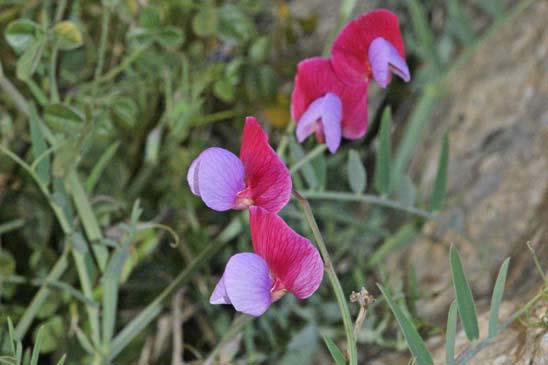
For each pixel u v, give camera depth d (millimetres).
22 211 372
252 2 407
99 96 359
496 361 303
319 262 264
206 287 380
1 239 381
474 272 372
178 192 390
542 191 380
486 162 401
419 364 268
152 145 373
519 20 442
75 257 331
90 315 331
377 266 394
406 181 351
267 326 361
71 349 353
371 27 298
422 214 345
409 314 345
